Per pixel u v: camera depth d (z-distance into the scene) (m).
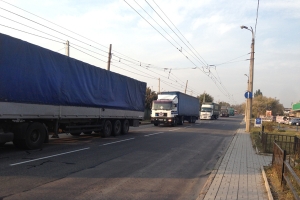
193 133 22.72
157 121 30.72
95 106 15.56
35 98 11.06
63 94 12.74
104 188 6.57
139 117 21.80
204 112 56.97
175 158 11.01
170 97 31.83
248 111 26.70
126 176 7.82
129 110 20.00
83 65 14.37
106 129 17.12
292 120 50.22
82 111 14.38
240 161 10.69
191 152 12.76
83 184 6.81
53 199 5.62
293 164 9.35
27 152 10.63
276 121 59.75
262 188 6.81
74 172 7.93
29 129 10.97
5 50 9.67
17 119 10.45
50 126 12.68
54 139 15.02
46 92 11.65
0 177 7.03
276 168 7.80
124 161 9.86
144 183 7.20
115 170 8.46
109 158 10.25
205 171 8.98
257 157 11.73
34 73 10.98
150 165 9.43
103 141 15.09
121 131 19.23
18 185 6.44
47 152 10.80
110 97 17.27
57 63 12.34
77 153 10.90
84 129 15.12
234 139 19.38
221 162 10.40
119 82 18.47
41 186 6.46
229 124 41.34
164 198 6.08
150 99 44.19
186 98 36.44
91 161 9.55
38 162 8.93
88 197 5.87
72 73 13.45
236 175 8.24
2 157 9.55
